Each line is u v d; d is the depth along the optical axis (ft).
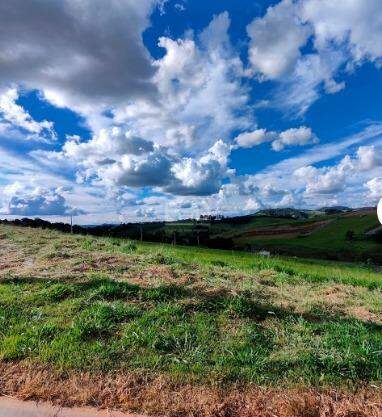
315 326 17.61
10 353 14.07
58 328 16.34
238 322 17.90
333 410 11.26
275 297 23.61
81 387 12.19
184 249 71.87
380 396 11.89
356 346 15.01
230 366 13.55
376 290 31.01
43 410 11.27
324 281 33.63
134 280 24.30
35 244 43.88
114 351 14.40
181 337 15.80
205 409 11.26
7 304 19.26
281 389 12.26
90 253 36.14
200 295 21.06
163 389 12.19
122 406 11.43
